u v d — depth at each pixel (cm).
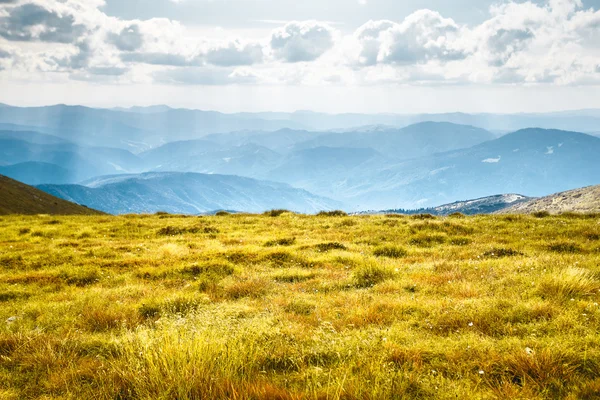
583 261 1287
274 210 3506
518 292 977
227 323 803
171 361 567
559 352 609
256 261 1625
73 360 679
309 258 1611
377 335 738
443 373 595
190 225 2661
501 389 530
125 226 2697
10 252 1844
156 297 1132
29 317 1002
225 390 520
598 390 515
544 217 2595
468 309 847
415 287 1131
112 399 536
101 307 1026
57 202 16850
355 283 1243
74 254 1819
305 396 498
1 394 567
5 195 14512
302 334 765
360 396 501
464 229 2180
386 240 2042
